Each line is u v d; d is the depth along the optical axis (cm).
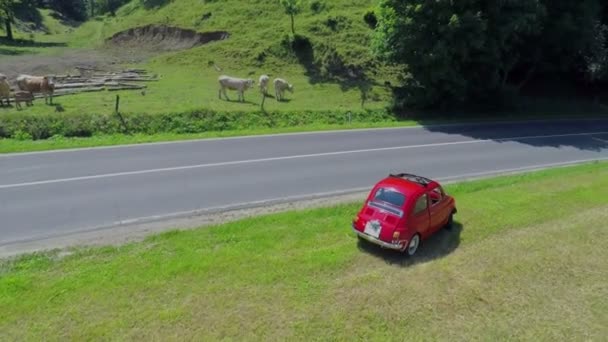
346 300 949
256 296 945
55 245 1168
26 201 1415
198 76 3728
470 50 3070
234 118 2620
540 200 1569
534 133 2919
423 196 1184
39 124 2167
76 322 838
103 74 3603
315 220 1375
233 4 5144
